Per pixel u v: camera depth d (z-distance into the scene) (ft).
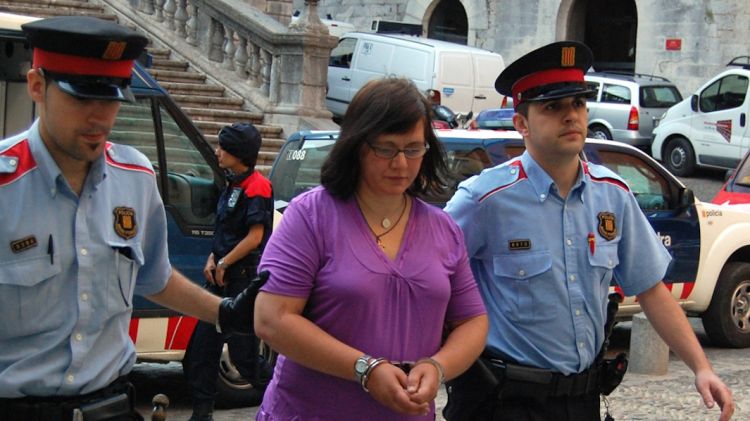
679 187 31.91
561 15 103.19
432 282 11.37
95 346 11.32
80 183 11.20
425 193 11.76
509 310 13.73
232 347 22.27
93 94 10.61
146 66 24.59
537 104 13.69
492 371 13.64
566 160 13.74
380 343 11.18
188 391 26.81
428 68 73.67
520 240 13.74
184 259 24.12
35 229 10.93
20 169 10.94
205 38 54.49
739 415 24.91
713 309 32.91
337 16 118.11
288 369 11.47
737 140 72.64
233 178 22.97
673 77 94.43
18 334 10.99
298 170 29.68
